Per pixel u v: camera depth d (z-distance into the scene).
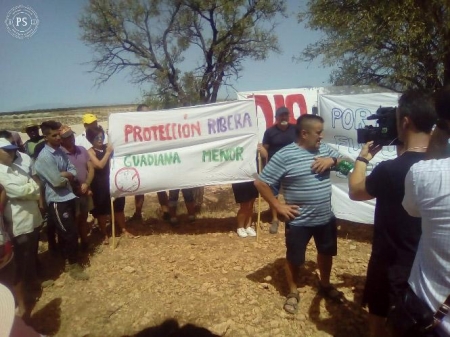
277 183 4.09
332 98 6.25
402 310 2.12
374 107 6.09
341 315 4.20
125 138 6.36
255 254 5.77
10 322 1.20
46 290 5.16
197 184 6.44
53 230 6.05
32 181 4.95
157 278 5.15
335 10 7.38
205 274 5.20
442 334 1.92
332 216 4.20
